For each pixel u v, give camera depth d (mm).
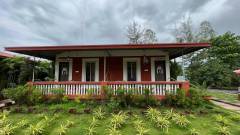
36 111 7043
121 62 11148
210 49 26516
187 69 25453
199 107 7590
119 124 5504
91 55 11328
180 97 7457
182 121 5641
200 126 5574
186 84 8055
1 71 10570
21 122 5754
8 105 7934
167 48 9102
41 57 12758
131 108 7359
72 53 11406
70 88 8625
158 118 5762
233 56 25578
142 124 5570
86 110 6984
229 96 13523
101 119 6176
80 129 5363
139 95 7629
